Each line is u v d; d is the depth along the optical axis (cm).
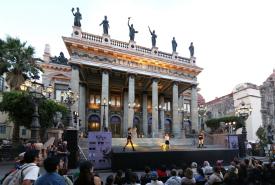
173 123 4741
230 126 4006
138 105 5369
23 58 3203
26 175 473
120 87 5200
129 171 959
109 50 4275
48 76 4872
